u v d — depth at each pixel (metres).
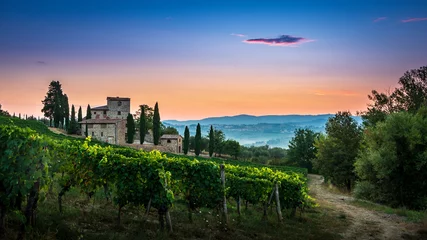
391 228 16.00
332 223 16.47
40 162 8.17
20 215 7.32
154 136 80.56
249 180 16.70
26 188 7.70
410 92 44.34
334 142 49.59
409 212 21.78
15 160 7.78
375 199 30.64
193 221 12.30
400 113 30.83
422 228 15.70
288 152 99.69
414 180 28.72
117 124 81.62
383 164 28.86
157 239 8.85
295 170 70.12
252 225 13.07
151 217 12.23
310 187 51.66
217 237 10.48
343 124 49.12
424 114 33.00
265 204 16.50
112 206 12.83
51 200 11.84
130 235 8.68
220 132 108.31
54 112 98.69
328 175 50.78
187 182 12.97
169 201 10.30
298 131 97.94
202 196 13.07
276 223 14.41
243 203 21.75
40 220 8.36
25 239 6.93
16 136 7.98
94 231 8.75
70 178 11.88
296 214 18.94
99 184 12.27
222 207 13.98
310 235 12.66
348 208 24.59
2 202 7.49
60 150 12.80
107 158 11.59
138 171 10.70
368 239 13.23
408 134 28.20
